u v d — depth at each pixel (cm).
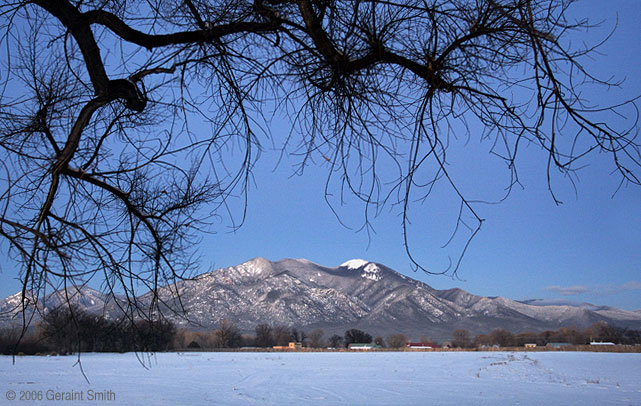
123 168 366
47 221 326
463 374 3753
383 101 314
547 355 8288
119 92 317
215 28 306
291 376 3538
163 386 2684
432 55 271
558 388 2630
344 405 1944
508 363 5462
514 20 257
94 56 305
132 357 6022
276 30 316
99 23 308
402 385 2820
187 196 366
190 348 11506
